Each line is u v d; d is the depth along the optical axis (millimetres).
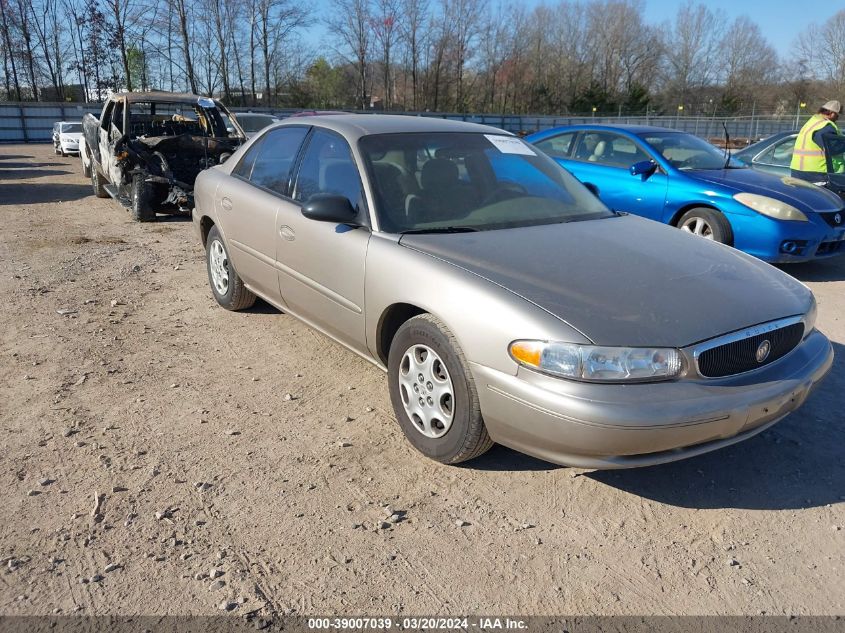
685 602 2404
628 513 2904
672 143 7648
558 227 3629
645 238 3572
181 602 2350
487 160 4078
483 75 59156
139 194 9359
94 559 2551
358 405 3836
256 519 2807
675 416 2555
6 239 8070
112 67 46438
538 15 60906
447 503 2945
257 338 4836
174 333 4926
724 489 3088
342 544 2666
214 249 5312
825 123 8172
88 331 4934
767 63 62875
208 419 3646
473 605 2375
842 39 54938
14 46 46125
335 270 3645
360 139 3840
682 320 2723
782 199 6496
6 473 3092
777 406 2805
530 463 3264
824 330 5191
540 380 2643
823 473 3221
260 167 4684
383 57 52906
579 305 2740
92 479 3062
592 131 8109
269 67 49719
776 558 2639
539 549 2666
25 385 4012
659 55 64125
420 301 3064
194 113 11523
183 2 45406
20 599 2348
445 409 3094
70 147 22359
